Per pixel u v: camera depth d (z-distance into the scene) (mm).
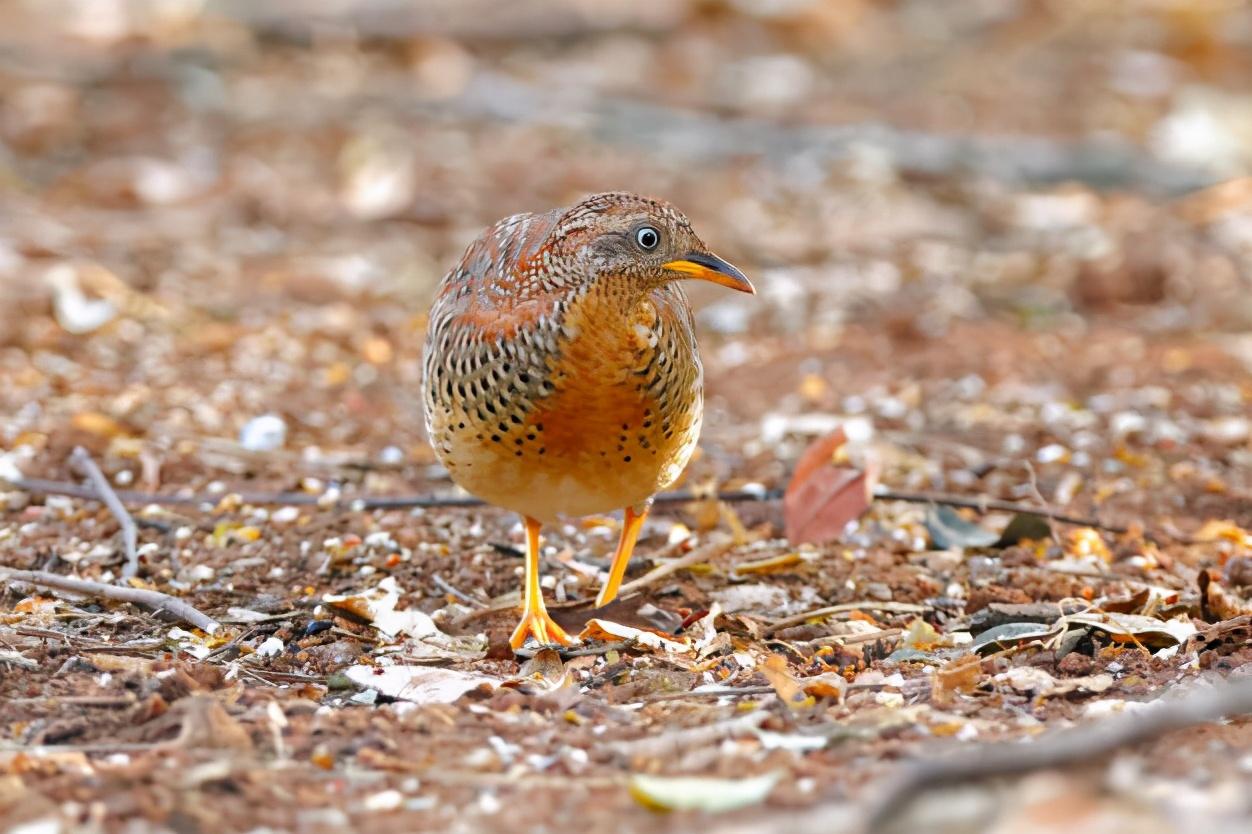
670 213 7758
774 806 6270
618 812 6281
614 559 9367
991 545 10359
